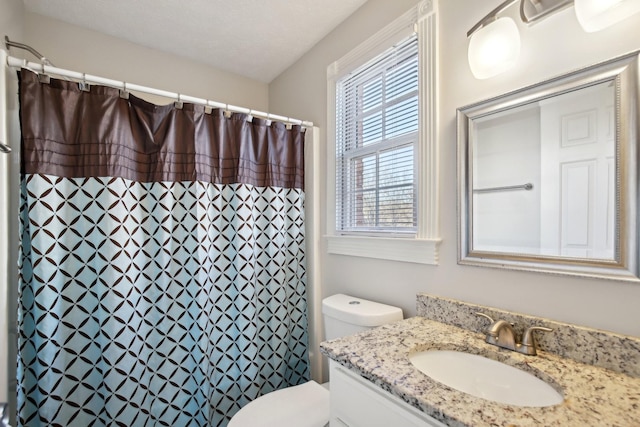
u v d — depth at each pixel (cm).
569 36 91
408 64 145
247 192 172
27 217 122
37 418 122
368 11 162
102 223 134
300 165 195
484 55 104
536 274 97
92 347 133
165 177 150
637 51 77
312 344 199
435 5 127
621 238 80
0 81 114
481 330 109
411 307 138
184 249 154
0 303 113
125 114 142
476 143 113
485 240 110
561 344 90
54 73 126
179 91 216
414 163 141
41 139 124
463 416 64
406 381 78
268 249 182
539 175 96
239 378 167
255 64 228
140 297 145
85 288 132
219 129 167
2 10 136
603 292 84
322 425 117
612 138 81
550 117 93
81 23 179
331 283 188
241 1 162
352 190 177
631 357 78
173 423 148
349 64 172
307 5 165
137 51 201
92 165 133
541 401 81
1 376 112
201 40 197
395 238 143
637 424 60
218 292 166
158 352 148
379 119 160
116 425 133
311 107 207
